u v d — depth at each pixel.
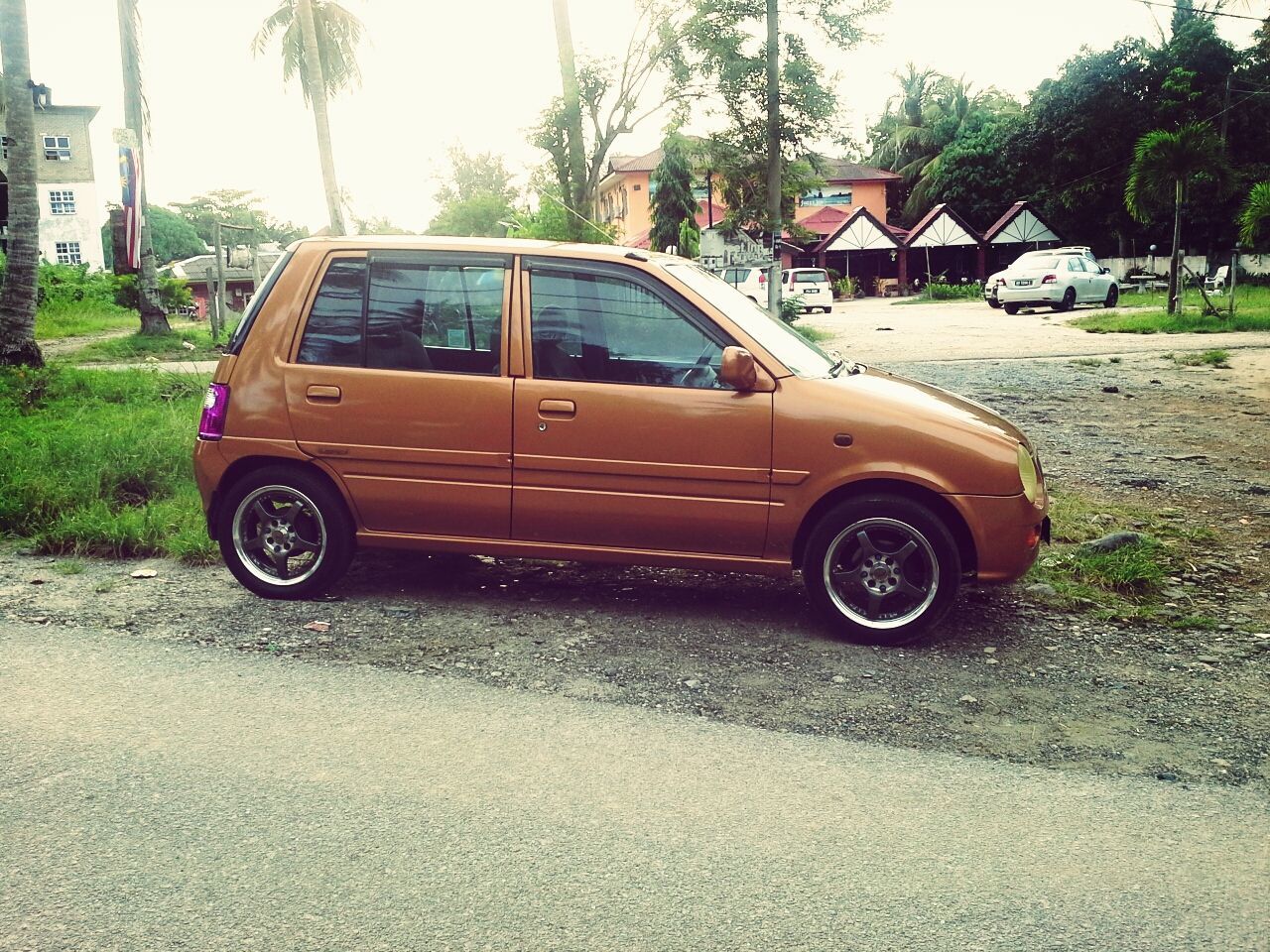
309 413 5.12
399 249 5.12
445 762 3.49
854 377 5.06
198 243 91.31
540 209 28.41
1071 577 5.77
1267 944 2.55
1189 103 44.44
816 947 2.51
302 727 3.74
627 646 4.70
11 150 13.55
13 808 3.13
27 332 13.73
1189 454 9.30
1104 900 2.73
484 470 4.99
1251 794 3.34
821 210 57.88
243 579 5.30
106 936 2.52
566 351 4.95
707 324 4.86
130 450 7.80
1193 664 4.53
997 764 3.55
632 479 4.86
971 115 57.00
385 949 2.49
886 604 4.77
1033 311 30.52
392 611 5.12
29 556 6.11
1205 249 45.50
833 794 3.30
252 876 2.79
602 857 2.91
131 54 24.03
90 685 4.11
